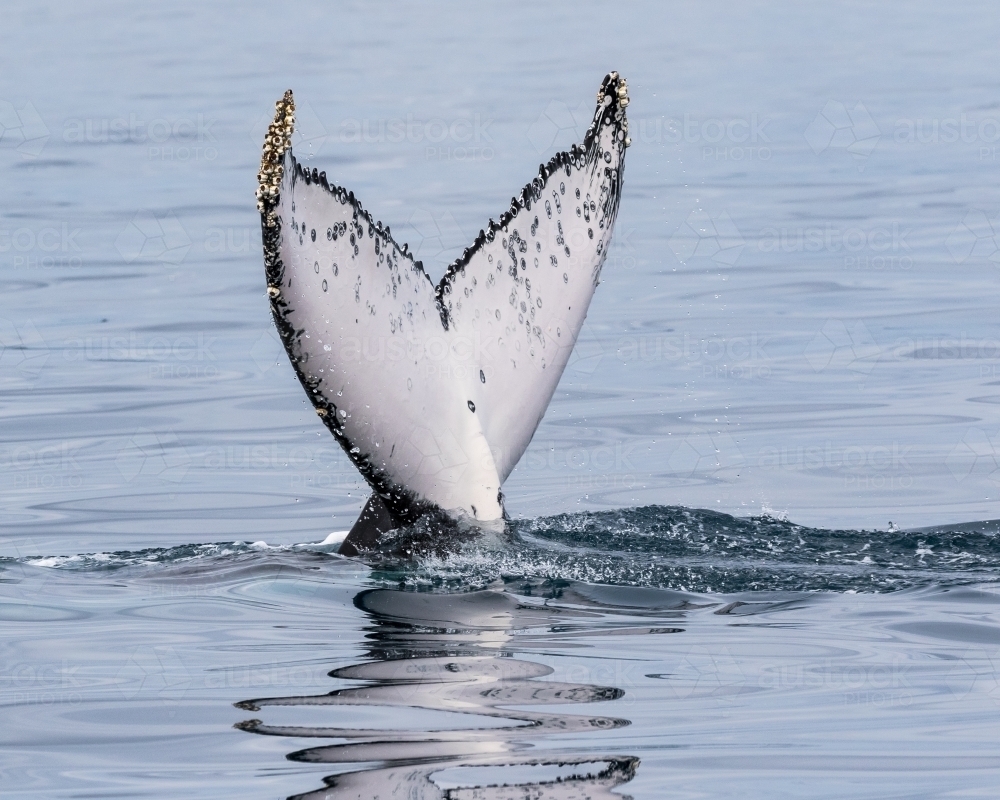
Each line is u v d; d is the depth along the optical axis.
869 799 12.54
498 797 12.34
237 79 90.56
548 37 114.81
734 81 86.25
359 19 135.62
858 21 124.19
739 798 12.50
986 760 13.40
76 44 114.25
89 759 13.63
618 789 12.60
